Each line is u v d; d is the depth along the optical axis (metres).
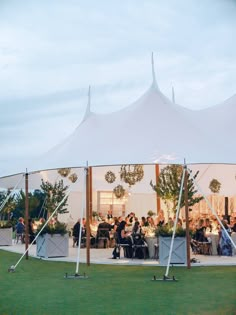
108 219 20.48
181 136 13.83
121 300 8.48
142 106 14.98
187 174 12.81
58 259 14.79
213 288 9.53
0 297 8.88
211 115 17.14
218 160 12.98
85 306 8.02
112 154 13.42
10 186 22.27
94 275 11.48
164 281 10.42
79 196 25.11
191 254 15.88
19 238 24.73
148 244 14.60
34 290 9.59
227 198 22.62
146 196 23.39
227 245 15.22
